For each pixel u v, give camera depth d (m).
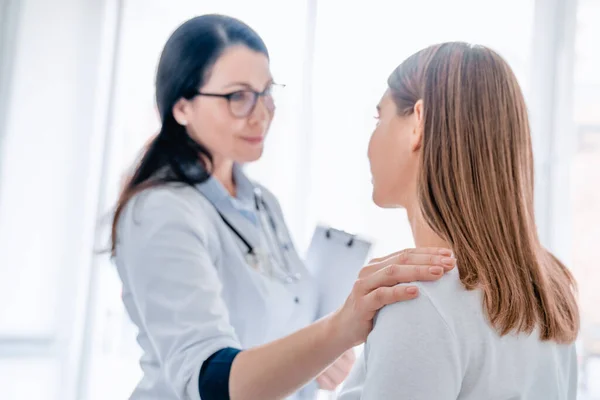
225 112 1.20
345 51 2.61
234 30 1.21
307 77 2.60
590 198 2.56
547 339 0.78
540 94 2.61
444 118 0.81
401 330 0.69
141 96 2.61
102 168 2.56
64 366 2.46
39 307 2.47
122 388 2.47
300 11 2.63
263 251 1.24
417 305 0.70
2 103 2.46
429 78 0.85
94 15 2.62
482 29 2.62
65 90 2.57
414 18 2.61
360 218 2.52
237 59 1.19
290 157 2.56
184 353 0.99
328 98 2.59
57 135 2.55
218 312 1.03
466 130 0.80
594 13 2.61
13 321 2.42
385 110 0.95
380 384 0.68
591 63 2.60
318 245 1.39
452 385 0.68
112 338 2.49
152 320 1.04
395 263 0.78
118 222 1.15
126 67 2.62
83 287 2.53
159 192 1.12
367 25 2.62
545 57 2.62
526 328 0.75
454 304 0.71
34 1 2.55
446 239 0.78
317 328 0.87
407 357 0.68
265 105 1.25
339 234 1.37
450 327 0.69
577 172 2.57
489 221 0.78
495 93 0.82
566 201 2.56
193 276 1.03
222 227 1.20
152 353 1.14
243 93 1.20
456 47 0.87
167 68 1.19
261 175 2.54
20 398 2.40
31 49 2.54
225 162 1.29
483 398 0.71
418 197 0.83
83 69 2.60
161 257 1.04
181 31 1.19
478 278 0.73
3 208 2.46
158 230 1.06
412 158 0.90
